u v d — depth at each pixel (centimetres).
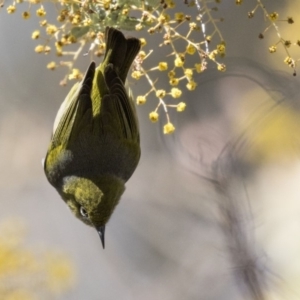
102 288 425
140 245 425
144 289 424
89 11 396
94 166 402
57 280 414
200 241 420
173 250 423
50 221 429
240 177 398
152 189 425
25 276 413
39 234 428
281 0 419
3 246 413
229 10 420
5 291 412
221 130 405
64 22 399
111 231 426
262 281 398
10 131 432
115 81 400
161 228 424
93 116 401
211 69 399
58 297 416
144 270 425
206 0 396
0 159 433
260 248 399
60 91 431
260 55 418
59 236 428
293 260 412
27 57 430
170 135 403
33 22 430
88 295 424
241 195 398
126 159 402
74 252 427
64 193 404
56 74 431
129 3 396
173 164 423
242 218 398
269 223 414
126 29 397
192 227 420
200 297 419
